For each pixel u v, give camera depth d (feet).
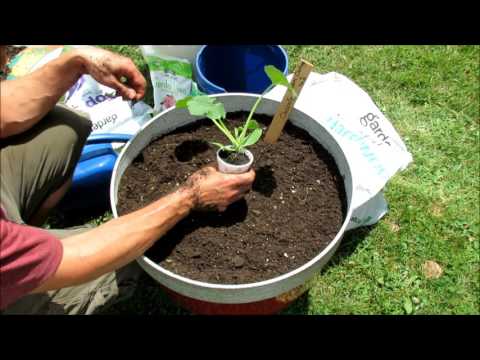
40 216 5.00
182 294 3.95
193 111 4.02
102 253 3.42
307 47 7.55
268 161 4.69
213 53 6.75
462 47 7.48
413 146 6.51
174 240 4.19
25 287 3.08
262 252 4.14
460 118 6.78
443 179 6.22
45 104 4.44
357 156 5.32
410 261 5.61
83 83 6.28
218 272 4.02
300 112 4.70
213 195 3.89
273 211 4.38
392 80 7.16
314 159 4.69
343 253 5.65
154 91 6.44
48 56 6.51
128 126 6.26
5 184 4.08
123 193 4.44
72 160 4.84
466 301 5.38
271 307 4.27
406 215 5.86
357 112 5.53
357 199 5.14
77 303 4.43
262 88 6.84
